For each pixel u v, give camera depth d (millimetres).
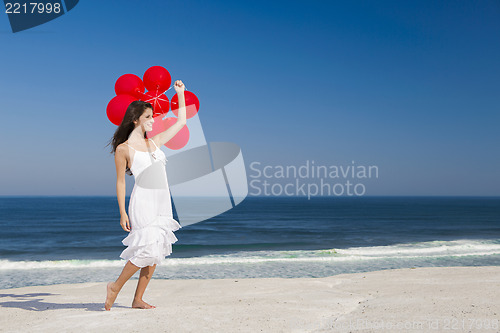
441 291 4305
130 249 3320
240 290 5609
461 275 6398
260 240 23250
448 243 17500
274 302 3912
